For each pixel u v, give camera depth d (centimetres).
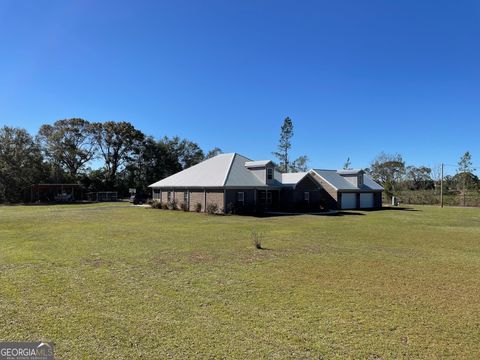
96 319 571
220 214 2839
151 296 693
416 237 1587
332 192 3869
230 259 1049
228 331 531
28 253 1112
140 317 583
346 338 512
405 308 642
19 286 748
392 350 475
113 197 5978
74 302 652
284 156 6550
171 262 999
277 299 684
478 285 797
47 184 5250
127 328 538
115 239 1415
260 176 3269
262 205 3262
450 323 573
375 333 530
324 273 891
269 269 929
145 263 983
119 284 772
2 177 4819
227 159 3441
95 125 6266
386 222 2316
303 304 657
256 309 627
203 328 541
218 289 745
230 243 1338
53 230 1706
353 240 1466
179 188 3350
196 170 3503
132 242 1342
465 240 1505
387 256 1127
